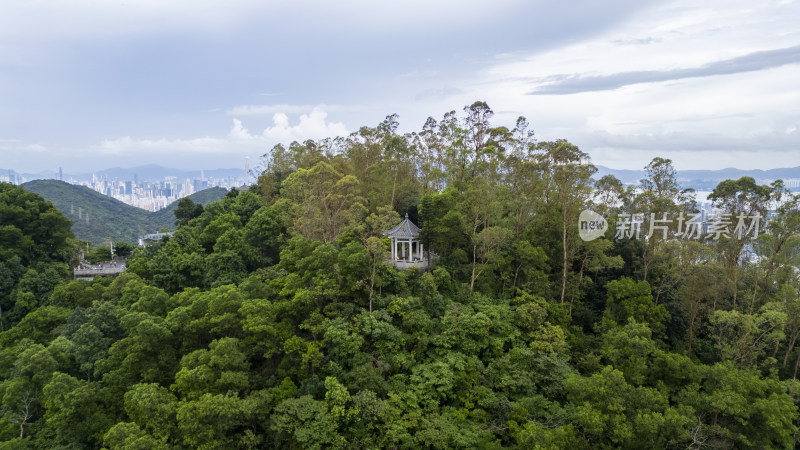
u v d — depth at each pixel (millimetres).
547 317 47469
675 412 30656
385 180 64938
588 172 49500
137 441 28359
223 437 31922
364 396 33250
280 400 34688
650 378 40656
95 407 36156
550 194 55875
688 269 50156
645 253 55562
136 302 43938
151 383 35188
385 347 39156
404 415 34062
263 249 61062
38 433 36500
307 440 30750
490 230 47688
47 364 37312
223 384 33281
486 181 55000
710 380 37719
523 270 51594
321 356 36750
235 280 52469
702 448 33312
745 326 43812
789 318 45594
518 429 33938
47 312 47938
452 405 37656
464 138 65938
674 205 54344
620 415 29859
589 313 52375
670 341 53094
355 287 41281
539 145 64125
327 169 56125
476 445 33312
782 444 35125
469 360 39688
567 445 30109
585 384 32906
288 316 40875
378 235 50125
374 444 32844
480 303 47344
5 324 53625
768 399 34469
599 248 50000
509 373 40031
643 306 47906
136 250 65750
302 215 58656
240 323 38531
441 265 51906
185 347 40812
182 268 54906
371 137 72938
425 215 54219
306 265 42562
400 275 46031
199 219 73750
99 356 39469
